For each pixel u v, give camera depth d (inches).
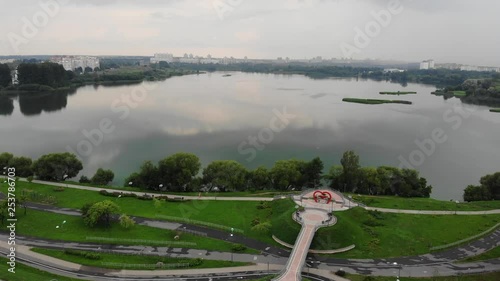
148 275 4195.4
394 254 4675.2
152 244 4800.7
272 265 4426.7
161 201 6048.2
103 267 4296.3
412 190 6870.1
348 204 5782.5
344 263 4468.5
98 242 4808.1
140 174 6786.4
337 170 6993.1
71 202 5979.3
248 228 5270.7
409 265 4461.1
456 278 4215.1
